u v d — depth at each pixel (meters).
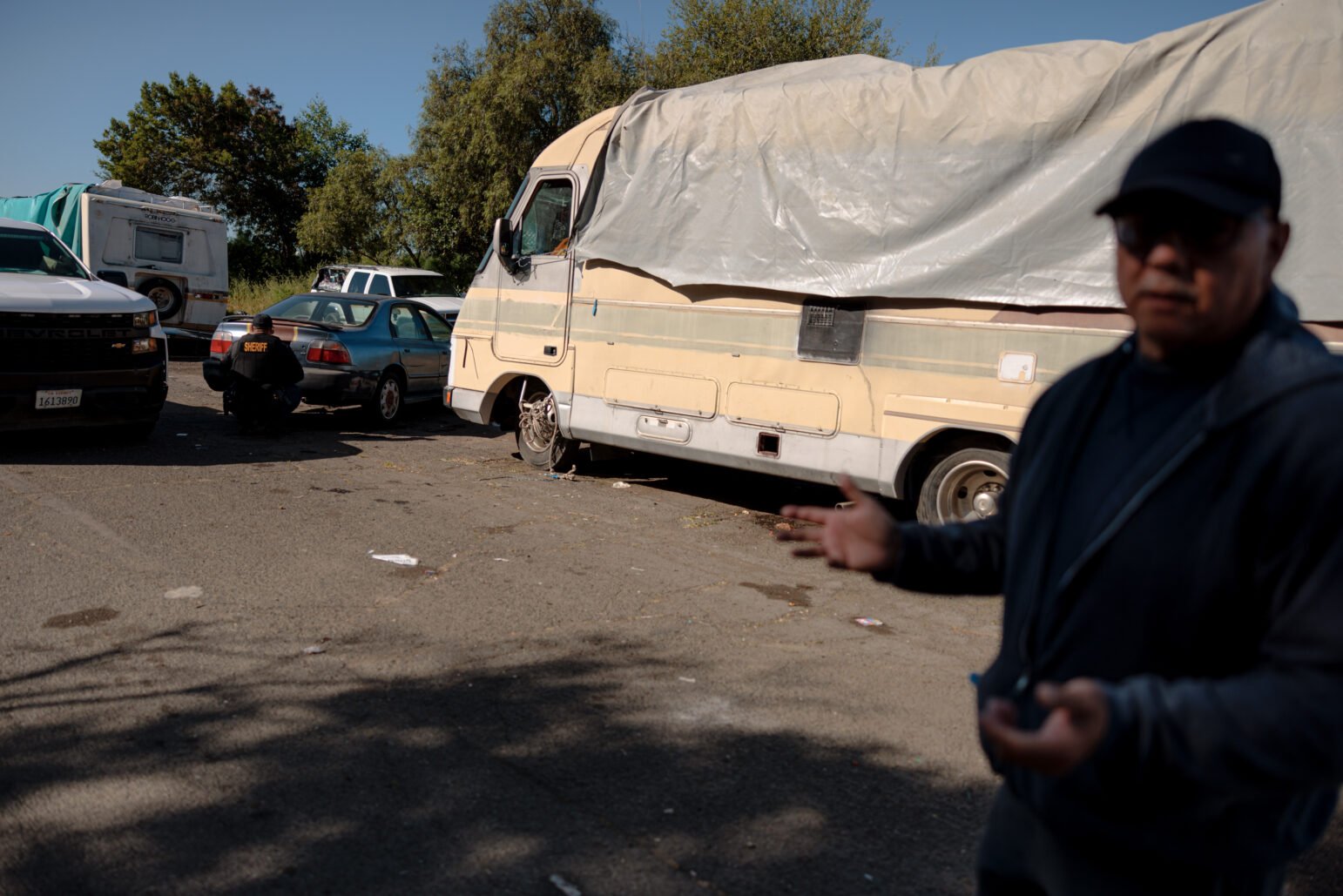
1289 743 1.17
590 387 8.53
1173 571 1.33
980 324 6.30
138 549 6.23
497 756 3.72
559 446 9.41
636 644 4.97
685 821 3.32
